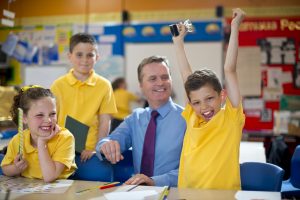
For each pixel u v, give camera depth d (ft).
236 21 6.46
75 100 8.92
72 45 9.15
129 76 21.18
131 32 21.22
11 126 11.34
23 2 22.29
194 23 20.47
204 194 5.42
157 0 21.04
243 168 7.04
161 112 7.29
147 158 7.18
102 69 21.43
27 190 5.74
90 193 5.57
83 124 8.05
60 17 21.98
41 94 6.42
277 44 20.01
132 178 6.38
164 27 20.88
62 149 6.52
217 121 6.10
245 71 20.26
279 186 6.53
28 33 22.06
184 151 6.47
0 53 21.27
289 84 19.95
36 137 6.53
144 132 7.36
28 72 21.86
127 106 19.97
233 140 6.10
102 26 21.53
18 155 6.47
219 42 20.22
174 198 5.26
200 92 6.15
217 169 6.02
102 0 21.61
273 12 20.01
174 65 20.59
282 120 18.93
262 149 11.03
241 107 6.26
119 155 6.85
